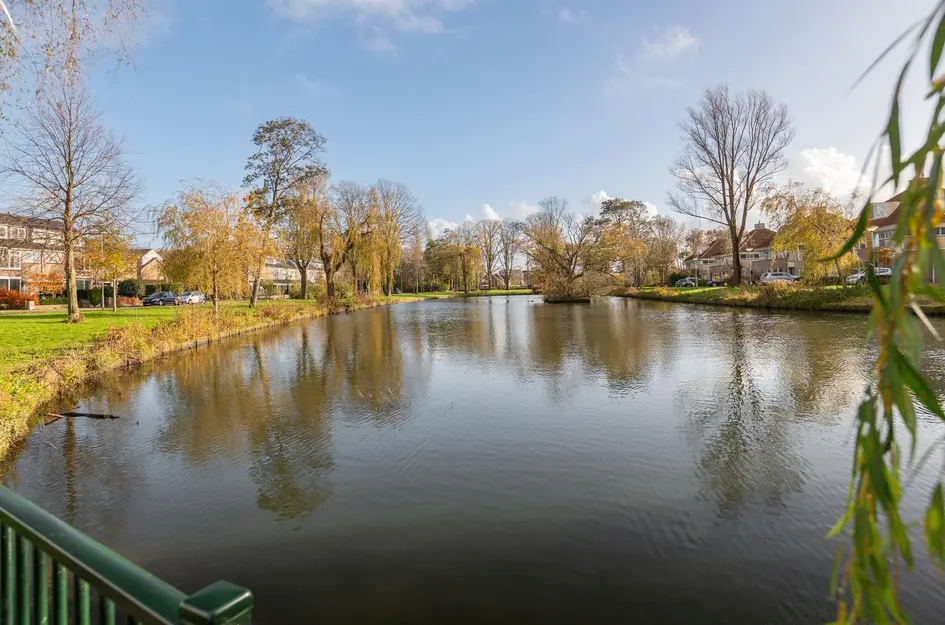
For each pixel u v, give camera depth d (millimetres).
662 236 54750
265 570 3477
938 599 2930
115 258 20891
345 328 20047
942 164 646
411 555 3609
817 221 21031
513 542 3736
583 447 5535
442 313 28422
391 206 39281
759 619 2883
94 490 4793
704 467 4902
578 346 13117
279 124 28062
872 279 784
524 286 81625
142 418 7172
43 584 1345
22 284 27234
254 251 20078
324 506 4367
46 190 17125
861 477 841
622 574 3326
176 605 930
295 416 7125
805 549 3508
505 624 2914
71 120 16922
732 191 31547
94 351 10500
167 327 13953
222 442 6078
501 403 7480
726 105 30766
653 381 8594
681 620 2900
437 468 5098
